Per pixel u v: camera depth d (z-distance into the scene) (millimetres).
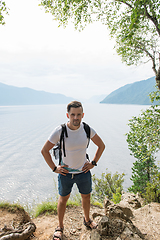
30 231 2418
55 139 2291
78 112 2186
